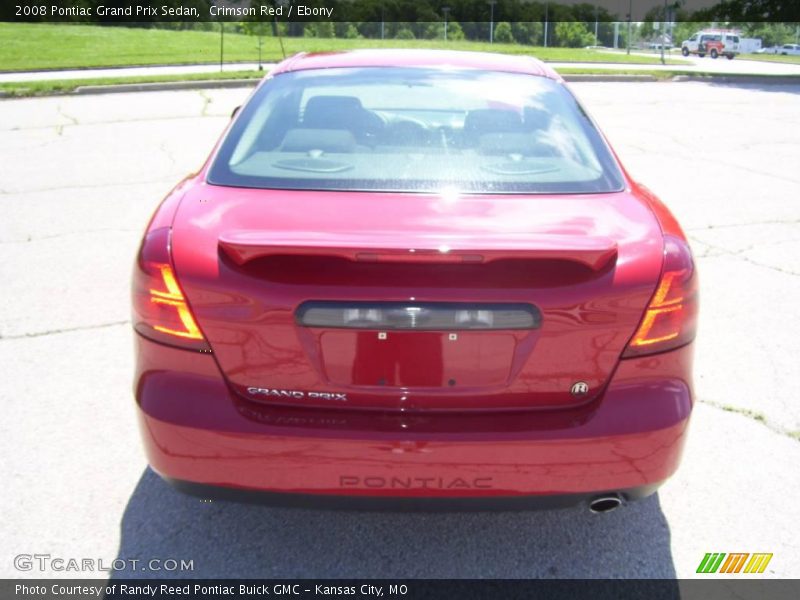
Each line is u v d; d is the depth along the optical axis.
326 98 3.03
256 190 2.47
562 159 2.71
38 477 3.00
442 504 2.18
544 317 2.09
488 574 2.54
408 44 40.41
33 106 13.62
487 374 2.13
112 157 9.12
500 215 2.32
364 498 2.17
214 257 2.14
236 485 2.17
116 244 5.85
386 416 2.15
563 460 2.13
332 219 2.26
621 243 2.22
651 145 10.48
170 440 2.16
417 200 2.40
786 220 6.81
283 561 2.59
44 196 7.27
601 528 2.77
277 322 2.10
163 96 15.41
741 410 3.58
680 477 3.08
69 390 3.69
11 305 4.67
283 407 2.17
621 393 2.18
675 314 2.19
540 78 3.28
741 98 16.47
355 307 2.08
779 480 3.06
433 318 2.07
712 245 6.07
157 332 2.19
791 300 4.93
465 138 2.79
